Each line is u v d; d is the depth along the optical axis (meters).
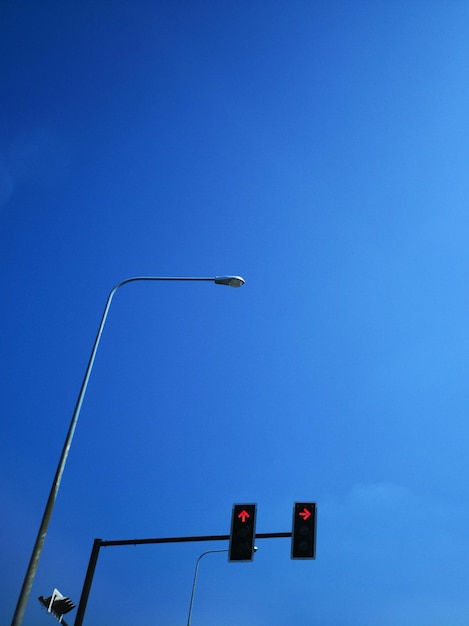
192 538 20.23
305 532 18.70
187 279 22.72
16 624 13.11
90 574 19.92
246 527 19.00
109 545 20.52
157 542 20.02
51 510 14.97
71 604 19.45
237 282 23.00
